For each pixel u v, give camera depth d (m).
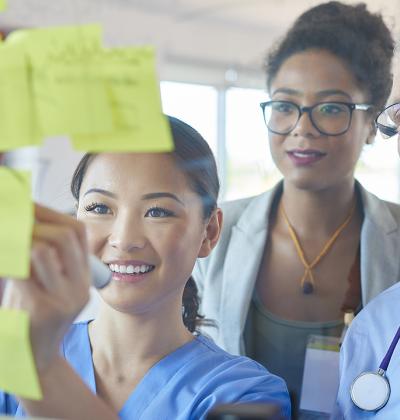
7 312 0.53
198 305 0.95
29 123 0.51
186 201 0.73
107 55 0.48
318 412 0.86
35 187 0.74
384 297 0.89
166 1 0.93
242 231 1.00
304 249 0.97
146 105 0.48
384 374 0.80
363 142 0.92
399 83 0.85
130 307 0.72
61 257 0.53
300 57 0.89
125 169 0.71
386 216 0.94
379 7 0.88
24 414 0.73
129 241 0.69
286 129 0.91
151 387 0.74
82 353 0.79
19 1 0.82
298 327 0.95
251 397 0.69
